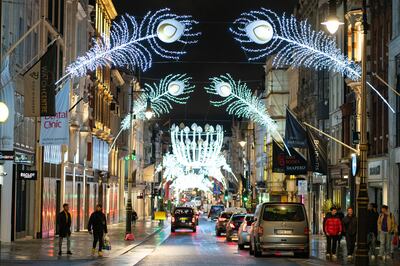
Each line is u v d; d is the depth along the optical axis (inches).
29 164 1581.0
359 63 1840.6
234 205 4800.7
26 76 1196.5
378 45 1755.7
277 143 2145.7
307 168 1947.6
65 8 1979.6
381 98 1707.7
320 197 2444.6
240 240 1534.2
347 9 1991.9
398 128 1605.6
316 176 2459.4
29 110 1193.4
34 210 1700.3
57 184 1962.4
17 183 1573.6
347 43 1967.3
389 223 1200.8
